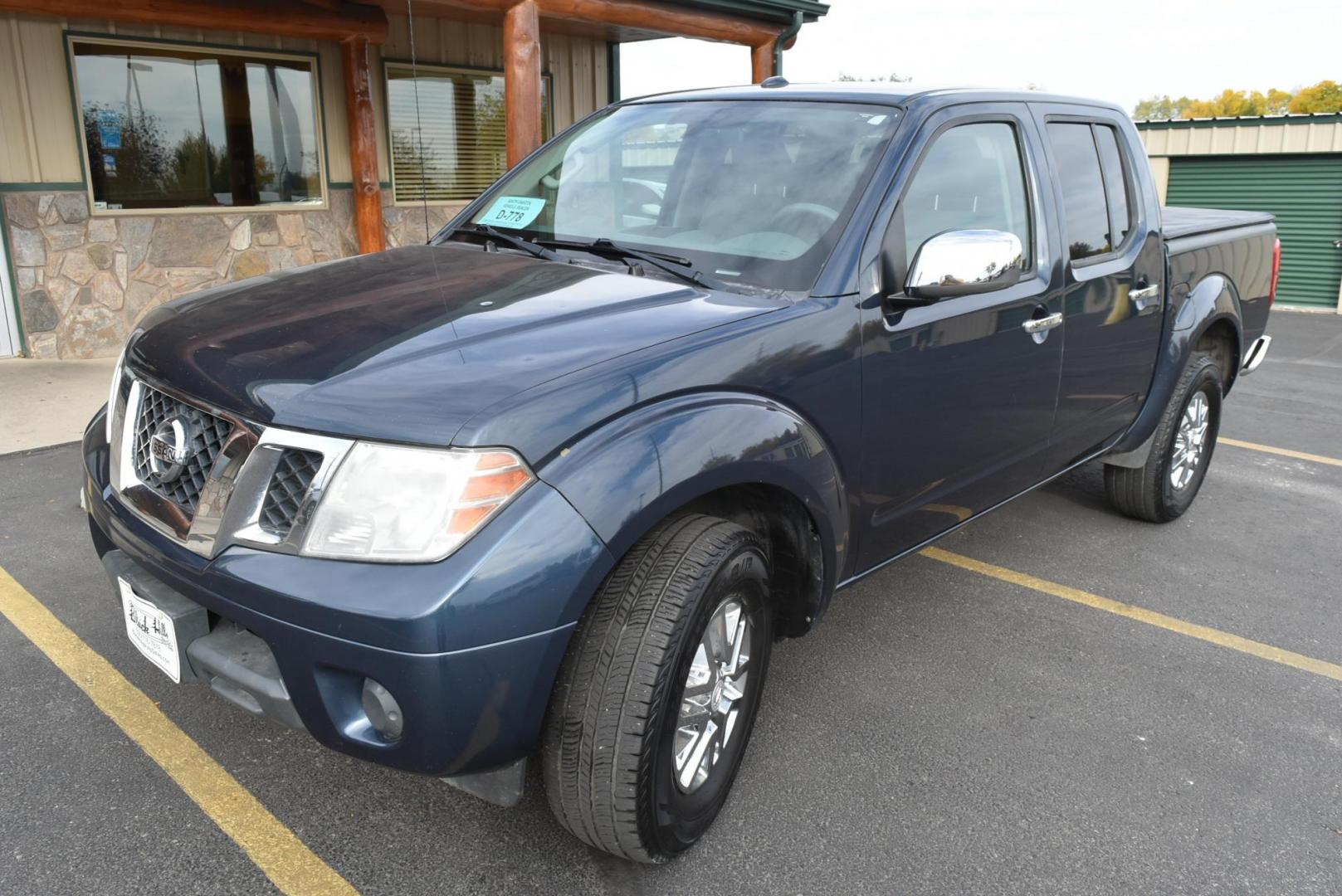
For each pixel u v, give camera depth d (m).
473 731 1.92
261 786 2.59
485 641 1.87
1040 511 5.03
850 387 2.63
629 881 2.30
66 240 8.07
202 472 2.14
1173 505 4.75
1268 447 6.50
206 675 2.18
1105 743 2.95
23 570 3.83
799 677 3.27
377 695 1.92
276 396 2.05
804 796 2.64
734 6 10.23
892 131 2.95
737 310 2.50
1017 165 3.39
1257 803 2.69
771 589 2.74
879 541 2.95
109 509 2.35
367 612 1.84
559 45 11.91
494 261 2.93
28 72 7.69
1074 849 2.48
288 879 2.26
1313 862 2.46
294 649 1.92
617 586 2.11
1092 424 3.92
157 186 8.65
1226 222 5.00
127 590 2.29
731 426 2.26
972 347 3.04
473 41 10.91
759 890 2.29
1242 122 16.33
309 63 9.45
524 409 1.97
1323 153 15.82
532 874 2.31
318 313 2.46
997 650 3.51
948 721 3.03
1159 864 2.43
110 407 2.66
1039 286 3.34
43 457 5.30
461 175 11.17
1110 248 3.87
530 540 1.91
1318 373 9.63
